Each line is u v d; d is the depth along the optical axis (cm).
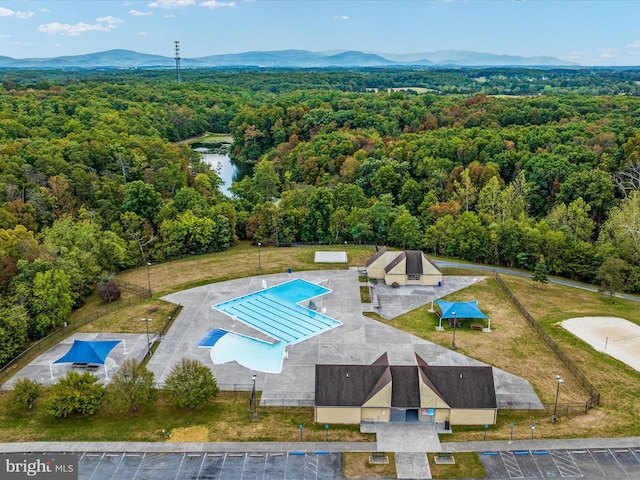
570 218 10088
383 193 12631
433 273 8112
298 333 6606
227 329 6688
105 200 9762
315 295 7756
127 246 9119
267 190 13038
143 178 11544
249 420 4956
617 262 7869
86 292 7750
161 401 5234
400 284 8162
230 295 7756
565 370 5838
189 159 14538
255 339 6419
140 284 8256
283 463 4406
